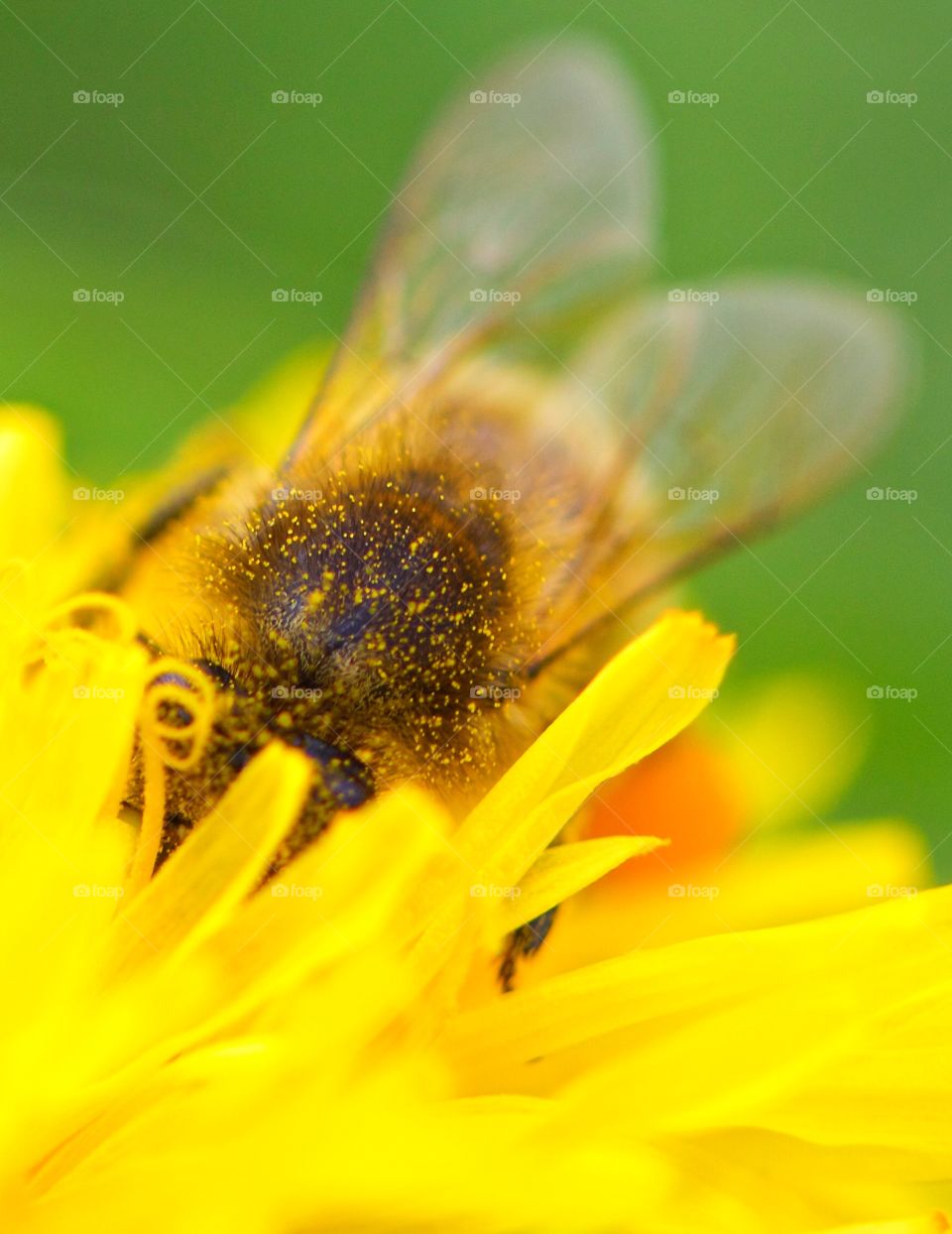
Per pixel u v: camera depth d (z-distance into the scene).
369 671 0.06
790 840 0.07
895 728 0.07
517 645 0.06
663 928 0.07
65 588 0.06
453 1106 0.06
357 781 0.06
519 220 0.07
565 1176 0.06
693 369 0.07
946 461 0.07
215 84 0.08
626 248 0.07
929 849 0.07
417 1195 0.06
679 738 0.07
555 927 0.07
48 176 0.08
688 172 0.08
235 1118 0.06
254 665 0.06
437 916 0.06
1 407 0.07
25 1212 0.06
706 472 0.07
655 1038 0.06
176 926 0.06
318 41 0.08
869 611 0.07
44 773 0.06
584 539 0.06
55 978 0.06
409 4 0.08
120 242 0.08
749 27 0.08
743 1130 0.06
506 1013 0.07
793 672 0.07
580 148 0.07
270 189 0.08
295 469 0.06
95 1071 0.06
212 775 0.06
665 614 0.07
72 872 0.06
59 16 0.08
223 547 0.06
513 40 0.08
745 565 0.07
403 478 0.06
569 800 0.06
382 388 0.06
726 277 0.08
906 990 0.07
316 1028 0.06
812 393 0.07
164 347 0.07
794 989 0.07
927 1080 0.06
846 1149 0.06
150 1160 0.06
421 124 0.08
